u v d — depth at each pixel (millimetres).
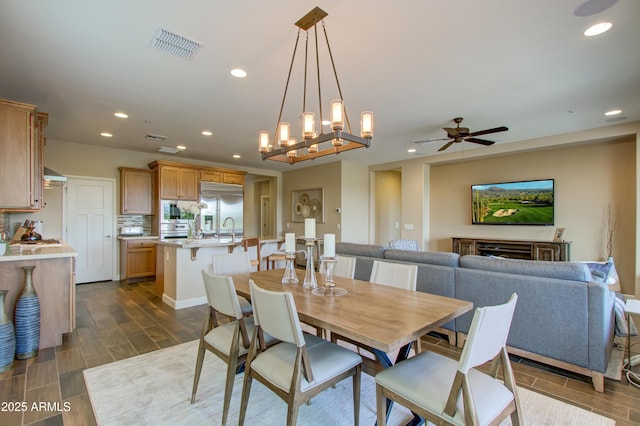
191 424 1896
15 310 2752
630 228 4773
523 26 2184
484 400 1351
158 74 2885
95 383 2338
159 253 4898
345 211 7219
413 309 1791
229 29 2211
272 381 1623
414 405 1406
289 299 1502
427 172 6809
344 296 2086
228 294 1912
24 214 5164
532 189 5652
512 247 5676
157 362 2686
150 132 4840
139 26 2166
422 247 6664
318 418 1961
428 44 2414
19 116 2941
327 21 2125
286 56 2586
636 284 4242
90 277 5820
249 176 8883
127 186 6051
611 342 2611
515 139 5273
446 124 4410
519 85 3146
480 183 6391
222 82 3061
